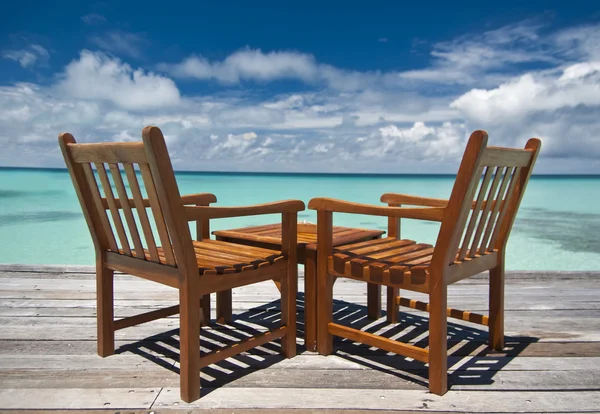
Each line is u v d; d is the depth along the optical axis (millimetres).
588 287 3617
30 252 8852
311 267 2188
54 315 2787
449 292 3479
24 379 1884
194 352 1692
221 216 1730
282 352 2162
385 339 1924
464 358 2139
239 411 1622
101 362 2070
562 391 1795
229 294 2680
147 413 1604
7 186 33531
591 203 23047
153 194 1639
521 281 3828
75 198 22859
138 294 3336
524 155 1971
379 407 1654
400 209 1800
